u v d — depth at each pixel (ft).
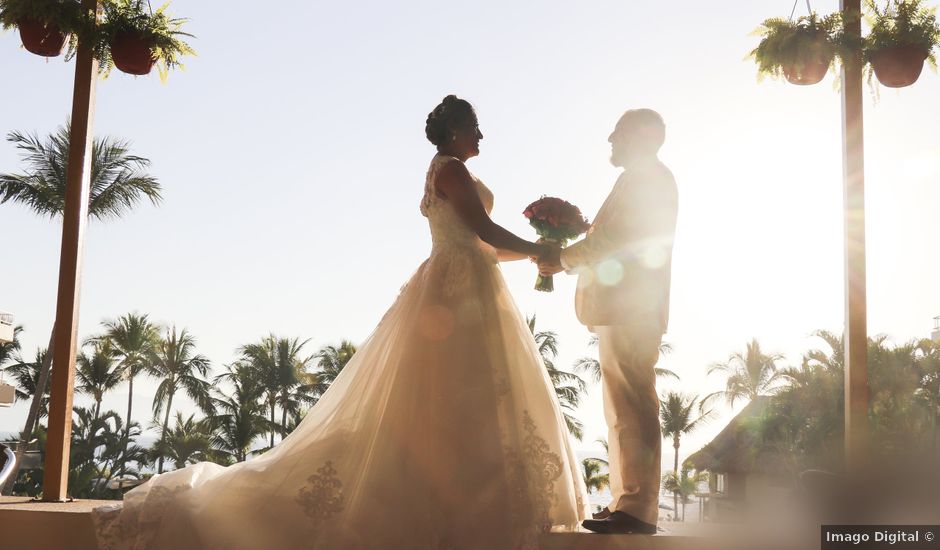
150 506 11.74
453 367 11.91
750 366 143.33
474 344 12.06
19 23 16.62
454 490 11.30
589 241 12.34
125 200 91.86
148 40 16.96
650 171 12.50
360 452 11.66
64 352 15.83
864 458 11.18
